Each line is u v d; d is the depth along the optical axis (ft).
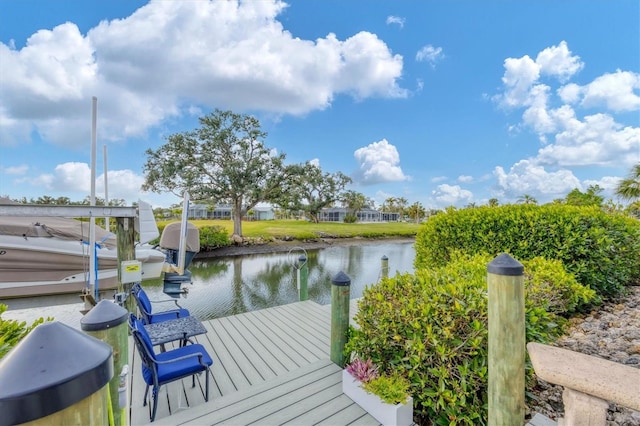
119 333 4.05
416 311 6.02
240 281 26.99
